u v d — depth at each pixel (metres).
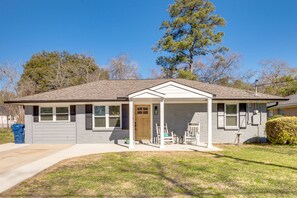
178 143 12.52
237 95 13.08
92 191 4.81
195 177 5.84
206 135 13.02
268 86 31.38
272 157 8.51
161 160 8.02
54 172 6.43
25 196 4.56
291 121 11.62
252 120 13.04
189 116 13.05
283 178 5.73
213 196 4.50
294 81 28.31
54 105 12.91
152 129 12.99
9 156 8.96
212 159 8.16
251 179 5.65
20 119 24.28
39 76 33.56
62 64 34.06
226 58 31.88
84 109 12.83
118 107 12.89
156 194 4.62
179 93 11.01
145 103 13.13
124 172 6.38
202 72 32.41
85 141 12.73
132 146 10.75
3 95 27.30
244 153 9.40
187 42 25.33
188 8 26.62
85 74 33.31
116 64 33.72
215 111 13.00
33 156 8.94
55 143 12.74
